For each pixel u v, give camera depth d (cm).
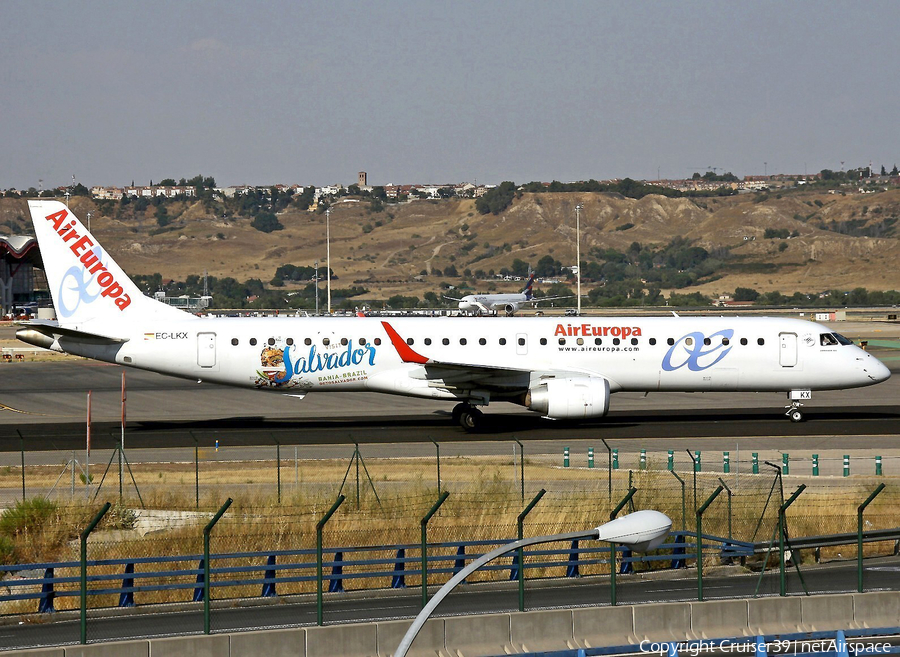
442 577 11456
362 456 17975
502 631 9600
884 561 12444
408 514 13038
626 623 9912
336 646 9219
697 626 10062
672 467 17025
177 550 11825
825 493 14925
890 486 15412
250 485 15275
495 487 14538
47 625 9856
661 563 12144
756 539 12738
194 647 8856
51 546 12350
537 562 11862
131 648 8681
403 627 9394
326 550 10762
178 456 18075
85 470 16538
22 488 14438
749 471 16975
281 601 10631
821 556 12675
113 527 13112
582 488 14738
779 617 10244
